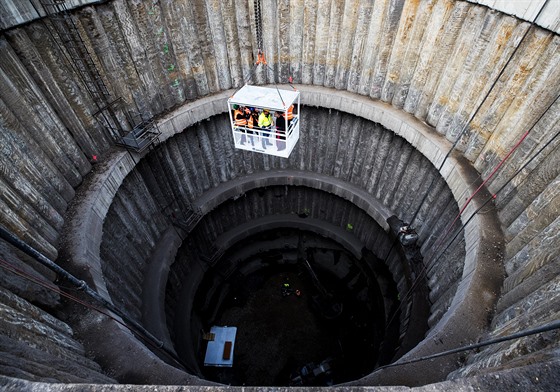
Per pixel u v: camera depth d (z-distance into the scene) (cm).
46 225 1051
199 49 1542
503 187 1133
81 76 1220
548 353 530
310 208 2083
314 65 1641
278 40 1605
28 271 866
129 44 1338
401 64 1434
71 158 1223
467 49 1216
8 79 991
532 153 1044
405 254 1611
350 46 1522
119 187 1345
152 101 1497
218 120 1697
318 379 1856
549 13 954
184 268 1809
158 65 1475
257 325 2070
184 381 855
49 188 1107
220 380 1867
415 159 1505
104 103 1323
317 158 1872
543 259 859
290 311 2127
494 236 1102
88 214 1166
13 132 989
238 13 1512
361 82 1577
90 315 941
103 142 1354
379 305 1891
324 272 2291
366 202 1781
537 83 1024
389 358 1512
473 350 868
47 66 1129
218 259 1948
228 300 2170
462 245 1225
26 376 561
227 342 1973
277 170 1952
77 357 819
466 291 991
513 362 584
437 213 1455
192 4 1438
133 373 863
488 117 1193
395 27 1377
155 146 1466
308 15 1502
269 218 2136
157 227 1628
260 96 1131
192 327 1834
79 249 1074
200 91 1644
